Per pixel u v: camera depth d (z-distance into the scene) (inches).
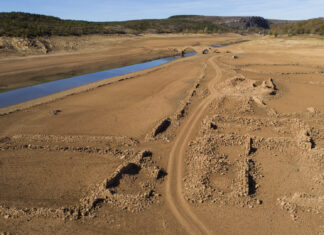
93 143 890.7
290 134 918.4
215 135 872.9
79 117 1134.4
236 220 560.7
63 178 695.1
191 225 550.3
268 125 981.8
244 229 538.9
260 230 535.8
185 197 625.3
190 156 800.9
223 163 731.4
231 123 1001.5
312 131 924.0
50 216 553.3
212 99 1295.5
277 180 689.6
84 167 745.6
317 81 1685.5
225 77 1788.9
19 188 652.7
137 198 606.2
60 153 816.3
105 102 1337.4
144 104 1295.5
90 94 1475.1
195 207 597.6
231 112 1125.1
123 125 1048.2
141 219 562.3
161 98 1381.6
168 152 834.2
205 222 557.6
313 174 707.4
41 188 654.5
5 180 683.4
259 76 1813.5
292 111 1159.6
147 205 598.2
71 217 551.2
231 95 1299.2
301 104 1255.5
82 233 519.5
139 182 675.4
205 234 528.7
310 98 1348.4
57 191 644.1
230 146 834.8
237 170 712.4
